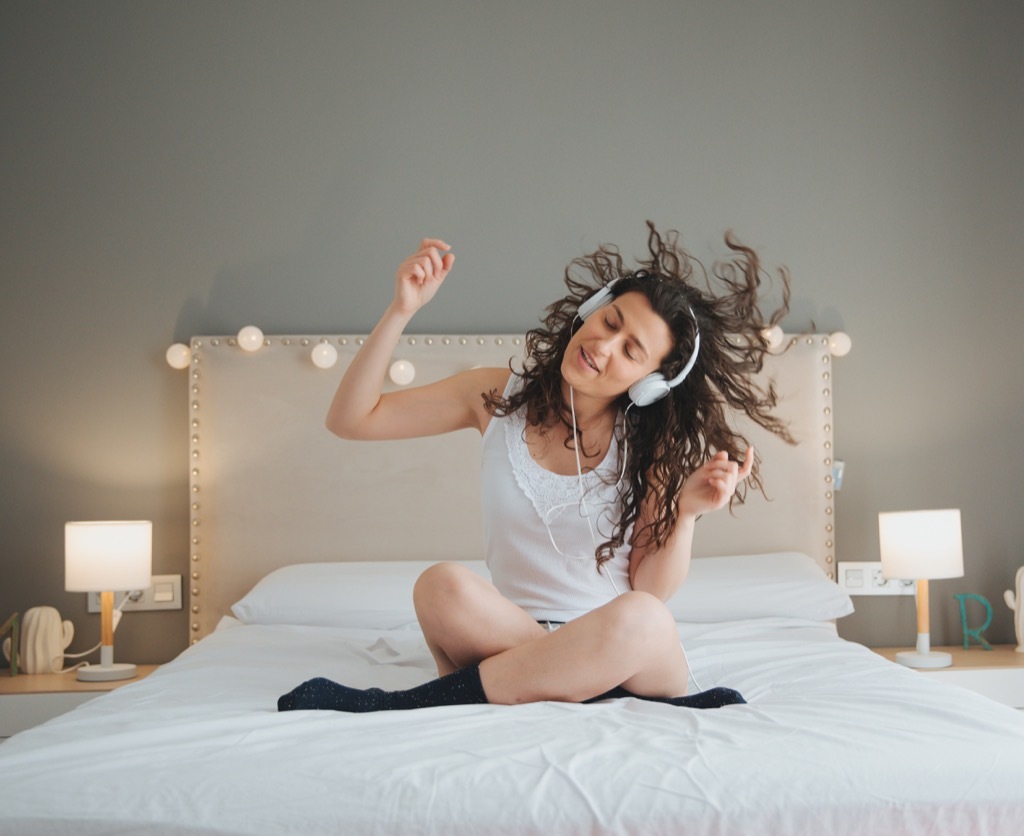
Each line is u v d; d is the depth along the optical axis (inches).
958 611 127.3
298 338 123.6
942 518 113.3
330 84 127.6
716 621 105.3
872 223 130.0
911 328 129.6
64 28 125.6
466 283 127.3
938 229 130.4
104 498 123.6
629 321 69.0
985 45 131.5
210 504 122.1
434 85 128.2
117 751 50.4
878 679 68.7
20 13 125.4
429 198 127.6
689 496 68.6
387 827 44.2
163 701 64.8
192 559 121.6
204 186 126.2
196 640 121.1
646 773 46.8
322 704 58.1
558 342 74.6
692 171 129.2
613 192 128.6
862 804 46.1
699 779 46.4
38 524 123.0
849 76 130.7
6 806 44.6
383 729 52.7
